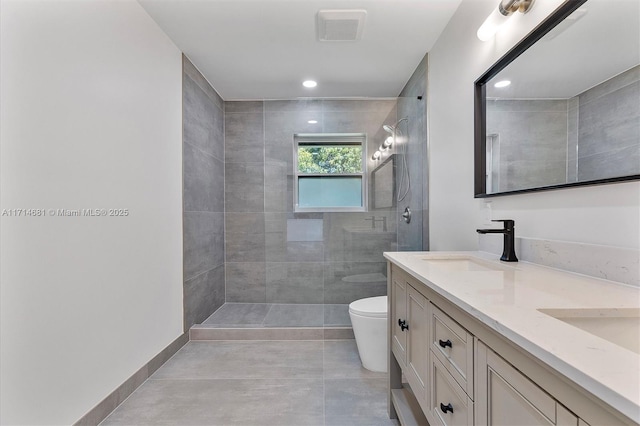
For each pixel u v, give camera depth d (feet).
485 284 2.94
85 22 4.75
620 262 2.95
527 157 4.22
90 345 4.81
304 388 6.03
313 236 10.87
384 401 5.63
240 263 11.07
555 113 3.73
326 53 7.98
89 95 4.83
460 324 2.74
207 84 9.56
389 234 10.73
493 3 5.04
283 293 10.89
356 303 7.34
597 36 3.20
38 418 3.98
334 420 5.10
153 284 6.59
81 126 4.67
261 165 11.00
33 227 3.95
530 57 4.13
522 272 3.53
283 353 7.57
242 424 4.99
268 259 10.93
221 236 10.68
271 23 6.75
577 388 1.44
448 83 6.75
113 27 5.38
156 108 6.74
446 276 3.32
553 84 3.75
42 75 4.07
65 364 4.37
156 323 6.72
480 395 2.39
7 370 3.65
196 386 6.08
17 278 3.76
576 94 3.45
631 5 2.87
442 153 7.11
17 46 3.77
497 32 4.89
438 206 7.38
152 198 6.57
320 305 10.67
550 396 1.64
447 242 6.84
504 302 2.34
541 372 1.71
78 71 4.61
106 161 5.18
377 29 6.95
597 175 3.19
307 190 10.96
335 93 10.53
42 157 4.07
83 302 4.68
